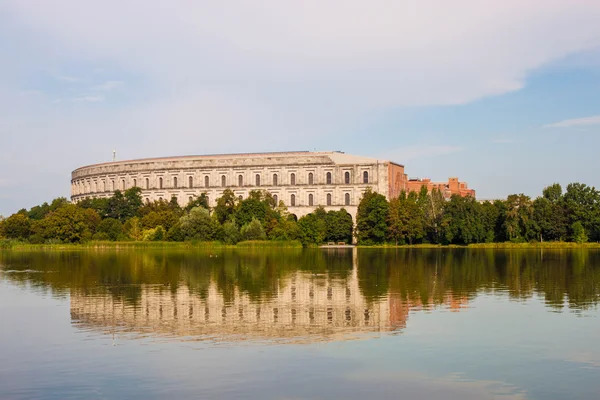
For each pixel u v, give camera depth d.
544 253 133.75
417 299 56.47
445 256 124.12
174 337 40.62
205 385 30.66
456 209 173.25
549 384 30.59
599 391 29.62
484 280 72.75
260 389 30.05
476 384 30.66
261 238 167.62
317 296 58.62
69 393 29.80
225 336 40.78
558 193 182.50
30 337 41.16
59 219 179.12
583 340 39.16
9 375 32.62
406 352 36.34
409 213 177.62
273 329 42.91
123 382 31.23
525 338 39.72
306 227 171.12
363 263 103.38
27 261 114.38
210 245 164.12
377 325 44.06
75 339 40.41
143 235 175.12
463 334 40.94
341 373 32.38
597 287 65.19
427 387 30.25
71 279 77.31
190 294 60.69
